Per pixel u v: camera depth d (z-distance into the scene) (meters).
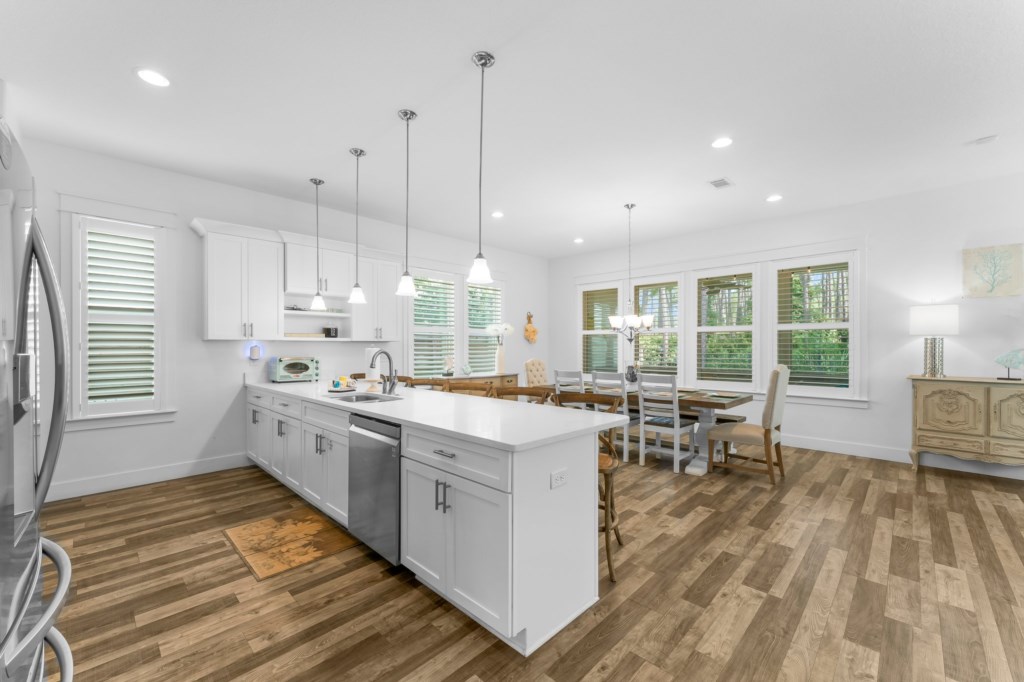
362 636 1.79
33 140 3.10
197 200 3.81
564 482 1.88
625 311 6.26
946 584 2.15
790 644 1.74
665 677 1.58
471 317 6.16
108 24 1.98
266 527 2.79
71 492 3.26
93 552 2.46
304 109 2.72
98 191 3.35
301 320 4.45
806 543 2.59
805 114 2.75
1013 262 3.75
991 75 2.33
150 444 3.60
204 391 3.87
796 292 4.93
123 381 3.46
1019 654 1.67
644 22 1.98
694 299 5.68
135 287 3.51
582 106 2.68
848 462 4.30
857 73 2.33
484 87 2.49
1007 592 2.08
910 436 4.25
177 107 2.69
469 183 3.94
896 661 1.64
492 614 1.71
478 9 1.91
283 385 3.86
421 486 2.06
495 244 6.31
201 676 1.57
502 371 6.45
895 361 4.32
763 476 3.89
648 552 2.50
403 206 4.59
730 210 4.74
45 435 3.09
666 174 3.73
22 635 0.74
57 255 3.19
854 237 4.52
